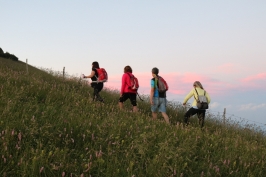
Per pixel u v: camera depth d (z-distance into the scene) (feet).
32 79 39.55
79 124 20.44
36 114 21.53
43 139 17.10
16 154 14.75
